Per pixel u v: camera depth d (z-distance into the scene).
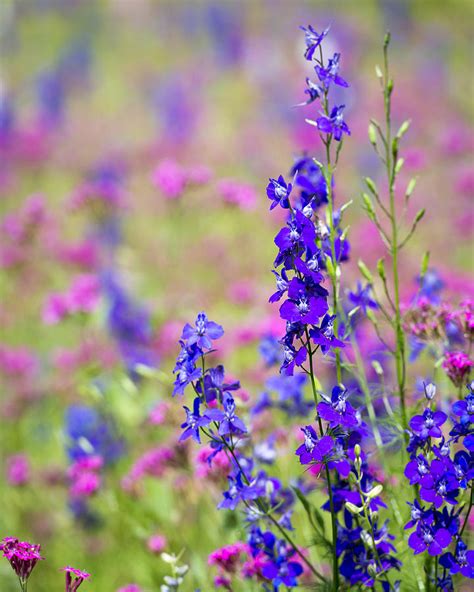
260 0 28.41
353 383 6.29
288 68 23.28
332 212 4.15
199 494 5.73
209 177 9.71
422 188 13.46
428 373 6.94
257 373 7.08
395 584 3.97
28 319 10.44
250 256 11.54
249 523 4.23
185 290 10.42
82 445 6.38
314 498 5.61
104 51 26.17
